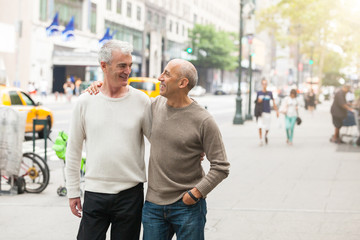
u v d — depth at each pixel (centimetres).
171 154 325
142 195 351
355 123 1529
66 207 695
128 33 5822
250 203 713
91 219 343
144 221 337
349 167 1050
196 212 329
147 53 6372
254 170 1006
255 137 1708
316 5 3469
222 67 7550
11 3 4262
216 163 321
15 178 785
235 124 2288
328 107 4266
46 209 683
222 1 9950
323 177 927
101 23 5197
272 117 2944
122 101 341
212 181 320
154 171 332
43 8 4438
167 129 326
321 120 2616
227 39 7525
